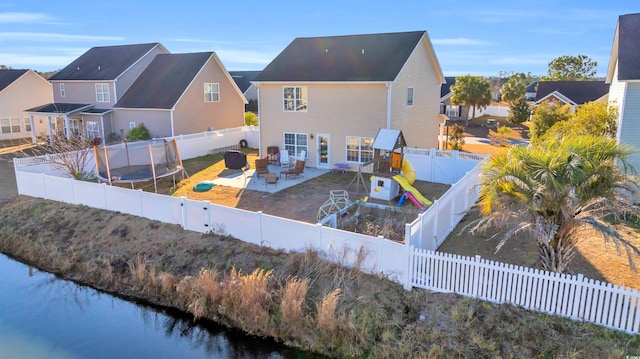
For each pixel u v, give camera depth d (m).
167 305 11.57
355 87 21.84
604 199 8.59
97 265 13.29
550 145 9.53
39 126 37.91
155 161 22.31
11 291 12.71
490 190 9.35
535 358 8.12
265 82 23.97
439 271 9.86
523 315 8.98
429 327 9.14
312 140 23.70
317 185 19.73
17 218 16.69
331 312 9.53
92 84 32.91
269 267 11.55
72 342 10.41
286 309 9.93
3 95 35.50
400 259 10.24
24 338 10.57
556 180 8.56
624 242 8.58
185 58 32.41
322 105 22.97
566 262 9.58
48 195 17.83
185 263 12.48
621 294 8.19
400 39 23.55
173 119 29.09
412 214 15.15
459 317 9.16
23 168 18.91
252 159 26.42
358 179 17.97
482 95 46.94
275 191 18.64
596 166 8.65
